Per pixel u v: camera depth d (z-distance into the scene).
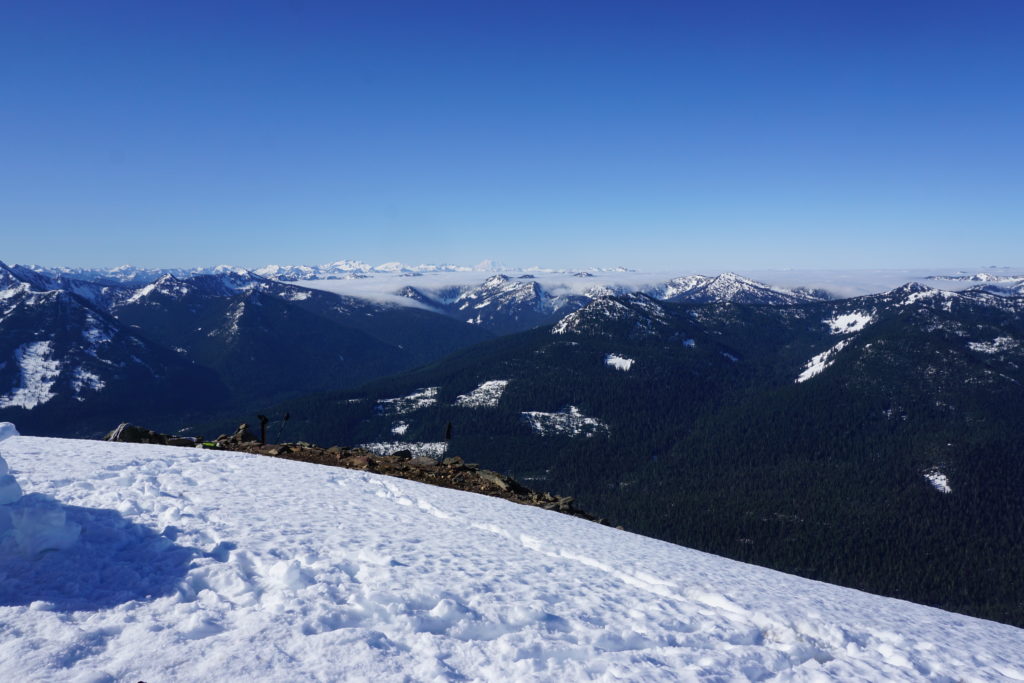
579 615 10.45
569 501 31.03
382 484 21.58
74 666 6.28
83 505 11.54
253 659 6.84
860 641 11.36
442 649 8.05
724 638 10.55
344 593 9.34
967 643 12.58
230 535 11.26
